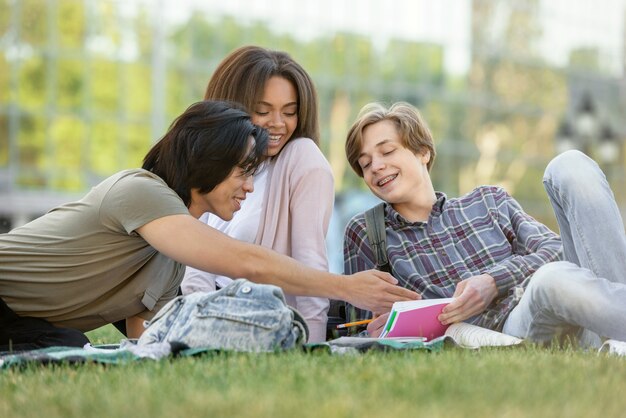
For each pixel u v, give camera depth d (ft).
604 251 14.01
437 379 10.19
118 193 13.97
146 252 14.38
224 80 16.58
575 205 14.21
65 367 11.45
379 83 68.95
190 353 11.91
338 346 13.15
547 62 76.43
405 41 70.08
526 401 9.39
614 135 78.07
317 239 16.10
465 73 72.79
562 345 14.14
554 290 13.34
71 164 57.31
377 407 9.01
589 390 9.90
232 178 14.48
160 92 58.90
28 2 56.24
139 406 9.18
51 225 14.25
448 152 72.02
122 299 14.48
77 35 57.47
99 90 57.98
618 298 13.10
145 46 58.95
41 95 56.80
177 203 13.99
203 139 14.28
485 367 11.05
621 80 79.05
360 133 16.76
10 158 56.03
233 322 12.25
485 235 16.14
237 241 14.06
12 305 13.98
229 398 9.37
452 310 14.28
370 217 16.49
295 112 16.72
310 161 16.25
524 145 75.10
